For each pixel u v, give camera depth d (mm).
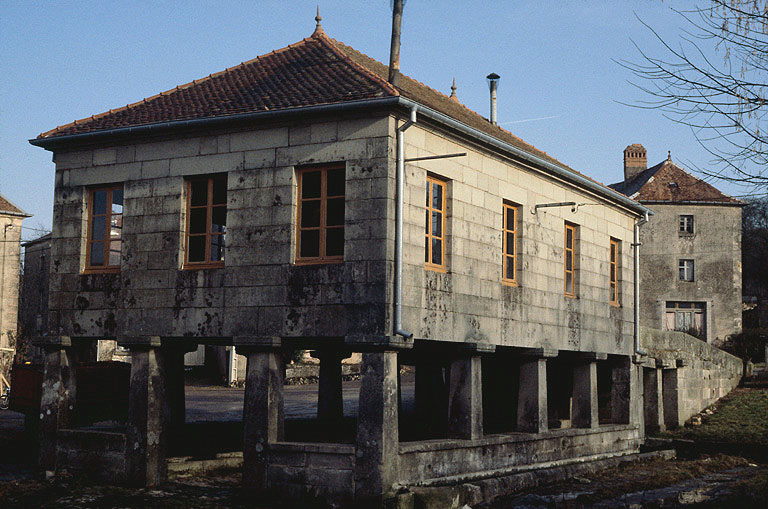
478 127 18016
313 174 14227
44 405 15930
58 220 16375
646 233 41406
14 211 35312
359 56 18281
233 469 17156
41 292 40375
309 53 16828
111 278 15664
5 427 21953
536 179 17984
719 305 40812
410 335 13258
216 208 15086
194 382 36656
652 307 40969
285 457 13562
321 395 21016
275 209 14203
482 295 15797
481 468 15367
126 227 15594
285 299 13953
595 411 19766
